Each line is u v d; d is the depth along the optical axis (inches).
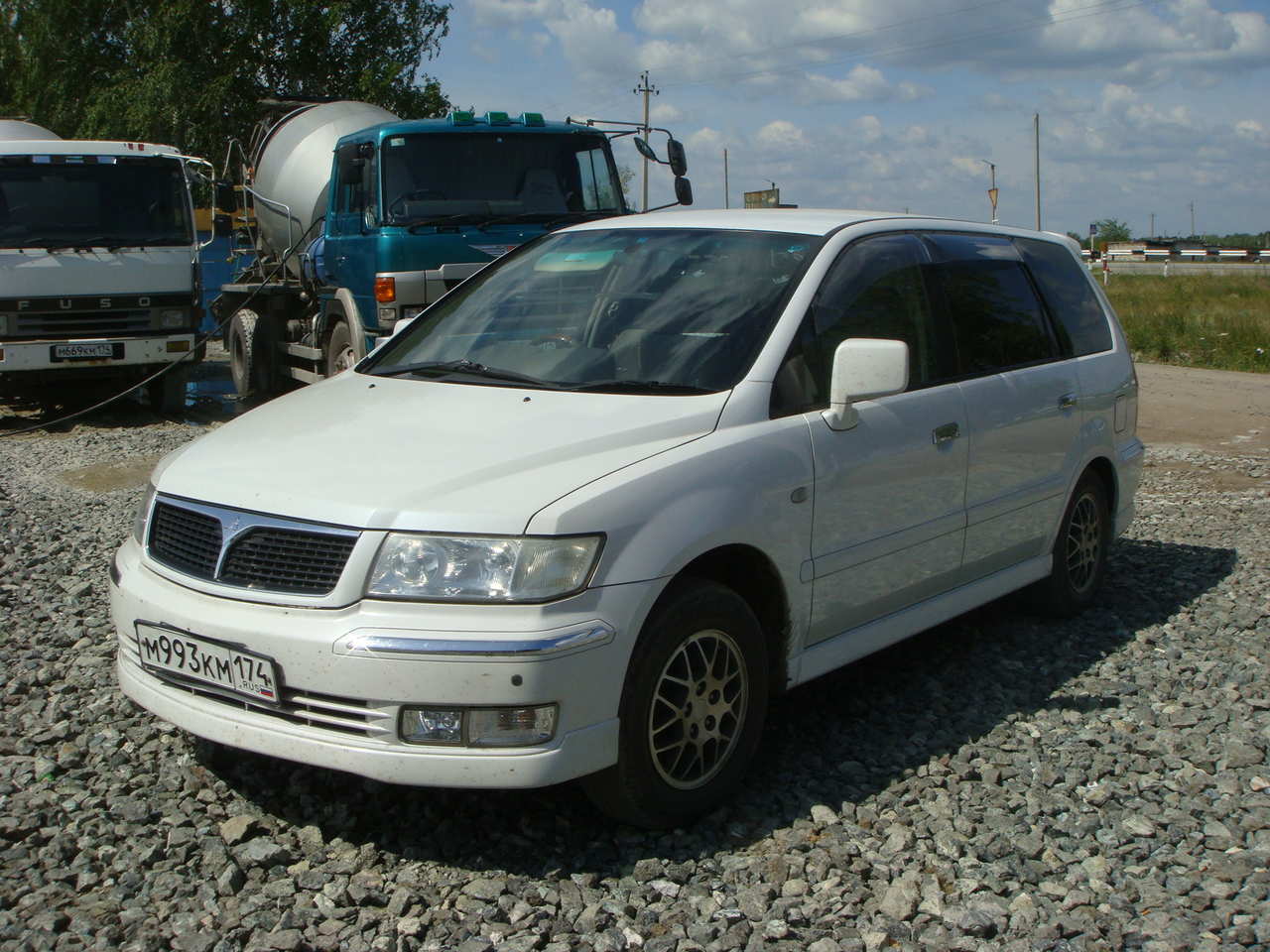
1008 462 208.2
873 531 176.7
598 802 144.6
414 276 417.1
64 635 218.5
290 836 146.0
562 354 176.6
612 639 135.7
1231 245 4126.5
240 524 142.3
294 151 562.3
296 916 127.6
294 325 579.5
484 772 131.7
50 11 1261.1
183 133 1172.5
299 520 138.6
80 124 1285.7
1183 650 225.3
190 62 1171.3
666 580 141.4
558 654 131.0
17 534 300.2
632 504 140.4
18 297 512.7
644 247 195.3
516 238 430.6
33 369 521.7
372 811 154.0
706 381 163.3
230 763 166.4
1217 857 144.7
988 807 157.5
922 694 200.1
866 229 193.0
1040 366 221.8
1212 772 171.2
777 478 157.9
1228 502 382.9
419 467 142.8
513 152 442.0
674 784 147.3
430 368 183.9
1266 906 133.4
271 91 1200.2
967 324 205.9
